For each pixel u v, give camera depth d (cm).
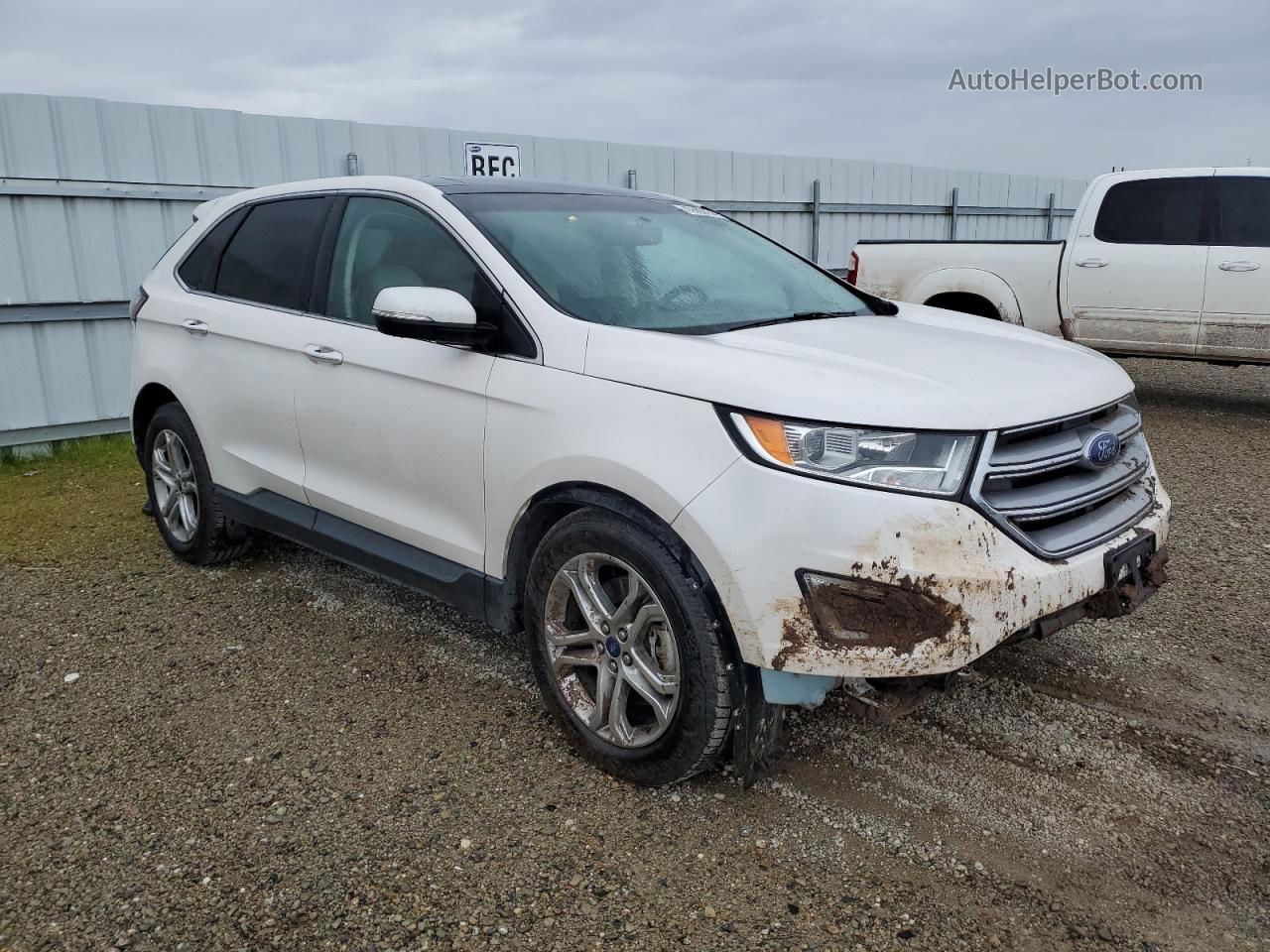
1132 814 296
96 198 767
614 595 313
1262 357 809
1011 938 246
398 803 303
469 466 338
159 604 465
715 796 306
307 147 857
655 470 278
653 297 347
